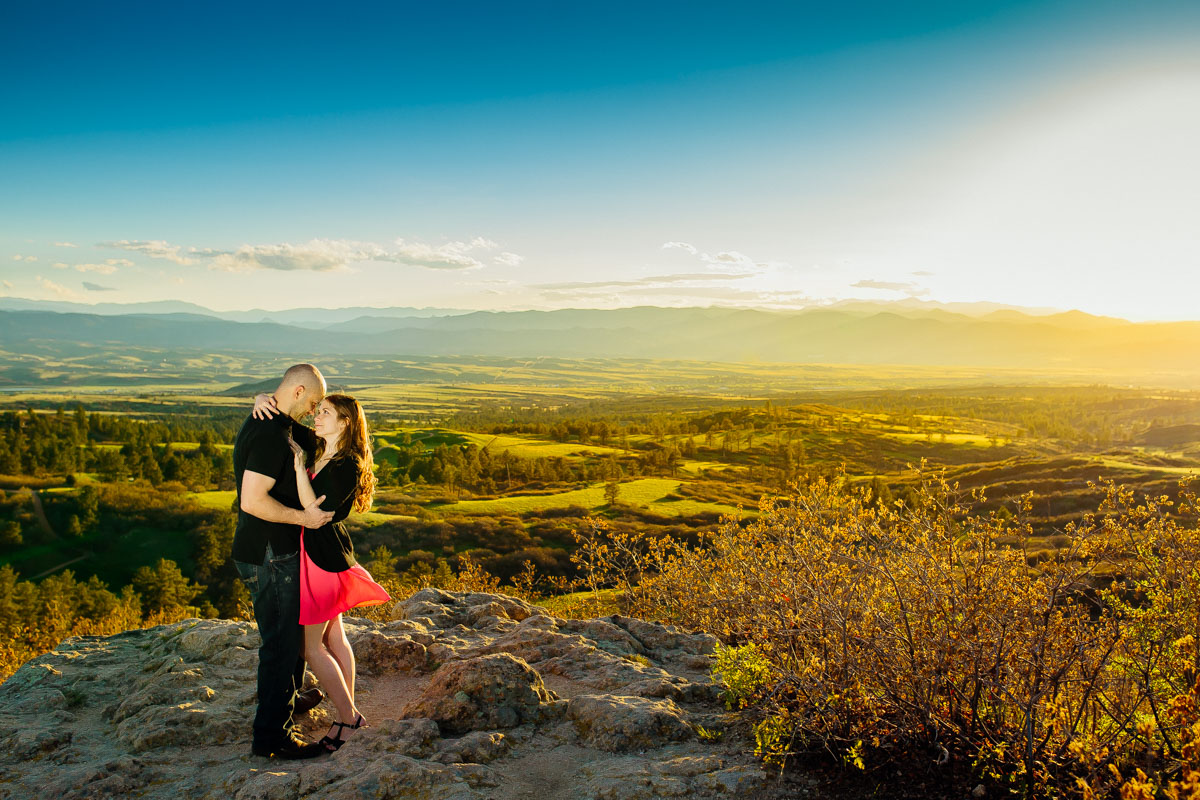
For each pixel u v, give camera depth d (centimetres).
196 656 533
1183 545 348
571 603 967
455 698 421
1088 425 18825
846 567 434
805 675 386
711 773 355
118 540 7250
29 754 390
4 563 6681
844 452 13388
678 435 16562
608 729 403
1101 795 299
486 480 10056
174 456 10444
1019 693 350
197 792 348
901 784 343
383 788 329
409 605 700
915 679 363
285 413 397
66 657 558
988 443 14538
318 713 450
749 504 7494
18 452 10000
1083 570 355
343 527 420
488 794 341
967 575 369
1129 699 360
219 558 6781
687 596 771
